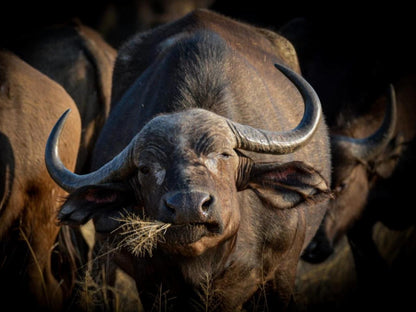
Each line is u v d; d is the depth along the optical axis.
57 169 18.53
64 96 23.67
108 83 31.61
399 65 33.28
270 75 23.41
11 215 20.83
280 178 18.89
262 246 20.33
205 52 20.92
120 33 55.41
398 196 31.62
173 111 19.64
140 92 22.53
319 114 18.67
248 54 23.30
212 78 20.22
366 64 32.81
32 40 32.22
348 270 33.84
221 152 17.17
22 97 21.42
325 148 24.75
